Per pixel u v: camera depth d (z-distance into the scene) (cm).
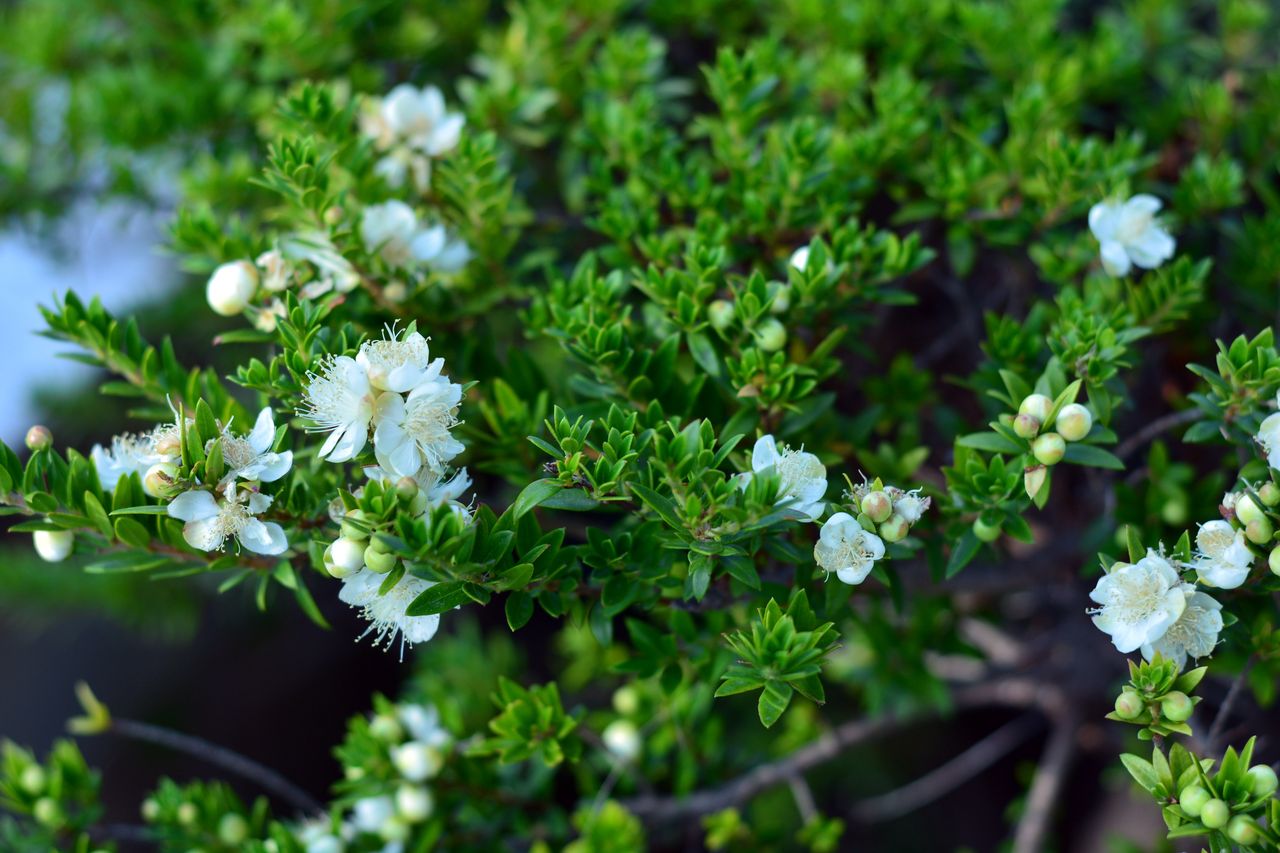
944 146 76
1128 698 62
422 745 74
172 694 115
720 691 62
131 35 90
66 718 114
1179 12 85
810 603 66
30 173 93
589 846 74
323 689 118
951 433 73
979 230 75
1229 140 82
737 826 77
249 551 65
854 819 102
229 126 85
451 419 63
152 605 95
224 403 68
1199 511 71
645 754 79
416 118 72
